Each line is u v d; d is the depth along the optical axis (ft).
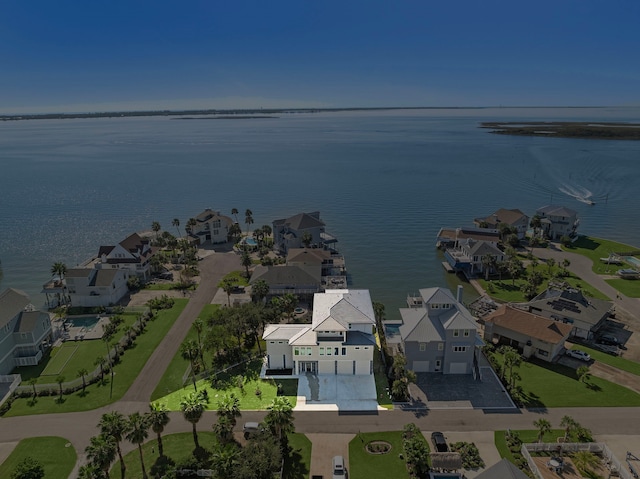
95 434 191.31
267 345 235.81
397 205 633.61
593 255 422.41
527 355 248.73
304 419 200.03
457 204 635.66
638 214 573.33
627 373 232.53
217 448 162.71
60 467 172.86
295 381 228.22
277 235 444.55
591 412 202.18
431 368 235.81
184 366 242.58
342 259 407.85
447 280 380.78
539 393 216.33
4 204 647.15
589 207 611.06
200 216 482.28
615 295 331.36
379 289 363.15
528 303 301.63
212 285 357.20
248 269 388.57
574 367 239.09
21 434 191.62
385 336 272.51
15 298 261.65
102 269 330.95
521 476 141.08
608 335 272.10
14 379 227.20
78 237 506.48
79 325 294.25
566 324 255.09
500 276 377.09
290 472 169.17
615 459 169.27
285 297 283.59
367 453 179.22
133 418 162.20
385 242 481.05
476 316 298.15
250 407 208.23
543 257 419.95
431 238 493.36
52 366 245.24
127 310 310.04
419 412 203.92
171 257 427.74
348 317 239.09
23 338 246.68
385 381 228.43
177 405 210.18
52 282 341.82
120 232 524.11
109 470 171.01
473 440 185.57
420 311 251.80
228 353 254.06
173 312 307.99
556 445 176.86
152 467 172.45
